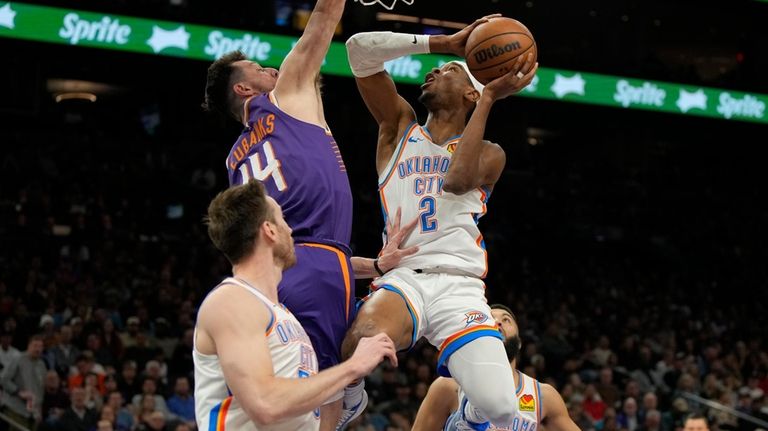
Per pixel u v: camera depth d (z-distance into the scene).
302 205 3.28
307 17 17.27
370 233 18.22
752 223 22.12
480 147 3.56
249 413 2.63
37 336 9.81
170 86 18.58
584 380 12.57
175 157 18.52
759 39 21.77
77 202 15.65
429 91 3.84
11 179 15.90
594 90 16.45
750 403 12.84
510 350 4.78
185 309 12.24
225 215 2.85
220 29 13.95
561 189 21.77
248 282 2.83
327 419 3.34
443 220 3.69
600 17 21.78
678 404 11.43
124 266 13.78
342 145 20.02
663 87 17.02
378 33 3.77
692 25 22.59
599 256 20.25
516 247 19.64
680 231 21.53
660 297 18.39
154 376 9.85
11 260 13.34
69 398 9.29
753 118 17.91
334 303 3.25
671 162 23.91
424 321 3.58
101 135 18.53
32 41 13.82
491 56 3.54
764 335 17.06
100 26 13.20
